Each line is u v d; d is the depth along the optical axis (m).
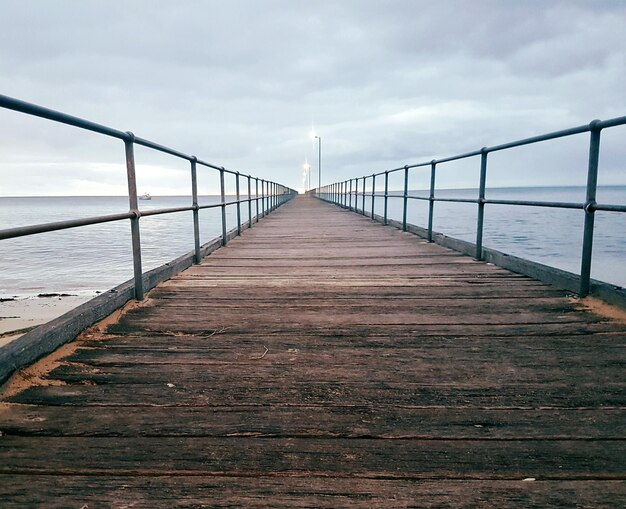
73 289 13.79
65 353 1.72
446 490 0.97
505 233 26.56
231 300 2.60
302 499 0.94
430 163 5.45
